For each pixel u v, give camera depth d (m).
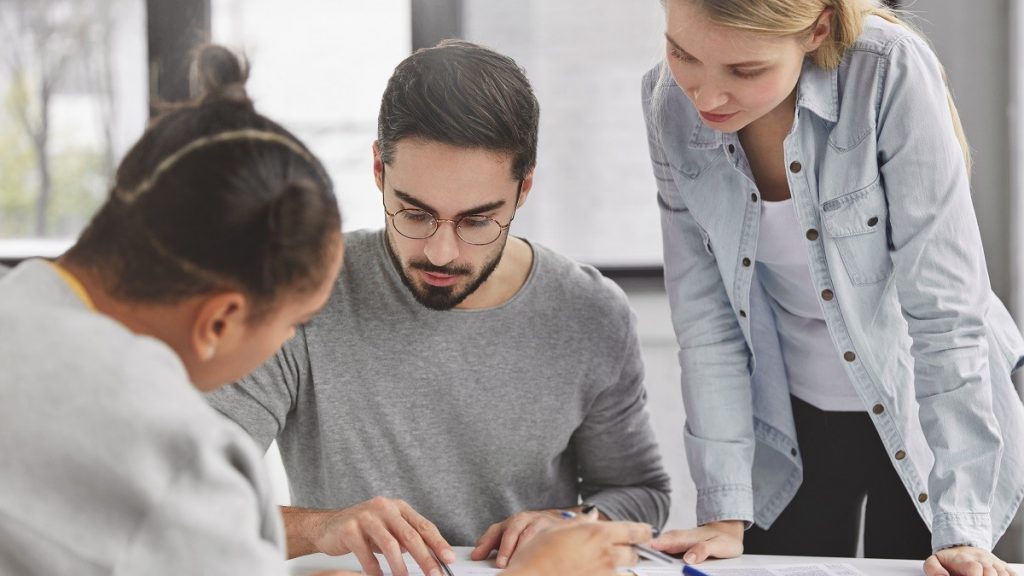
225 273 0.69
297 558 1.15
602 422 1.34
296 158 0.73
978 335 1.13
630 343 1.33
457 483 1.28
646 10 2.43
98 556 0.62
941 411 1.12
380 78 2.55
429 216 1.13
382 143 1.13
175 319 0.71
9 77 2.60
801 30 1.03
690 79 1.06
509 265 1.29
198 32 2.25
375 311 1.26
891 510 1.39
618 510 1.31
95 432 0.62
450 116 1.08
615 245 2.50
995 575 1.02
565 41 2.45
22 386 0.63
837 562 1.13
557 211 2.50
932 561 1.06
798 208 1.21
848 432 1.40
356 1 2.53
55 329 0.64
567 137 2.48
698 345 1.31
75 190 2.64
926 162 1.11
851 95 1.15
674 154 1.29
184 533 0.62
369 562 1.07
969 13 2.23
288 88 2.55
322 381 1.25
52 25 2.59
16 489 0.62
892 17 1.20
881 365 1.28
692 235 1.33
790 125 1.22
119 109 2.61
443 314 1.26
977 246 1.14
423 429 1.27
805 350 1.37
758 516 1.42
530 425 1.29
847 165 1.17
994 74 2.23
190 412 0.64
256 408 1.23
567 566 0.89
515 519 1.16
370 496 1.27
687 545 1.19
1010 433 1.26
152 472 0.62
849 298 1.24
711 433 1.29
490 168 1.10
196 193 0.68
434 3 2.41
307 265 0.72
